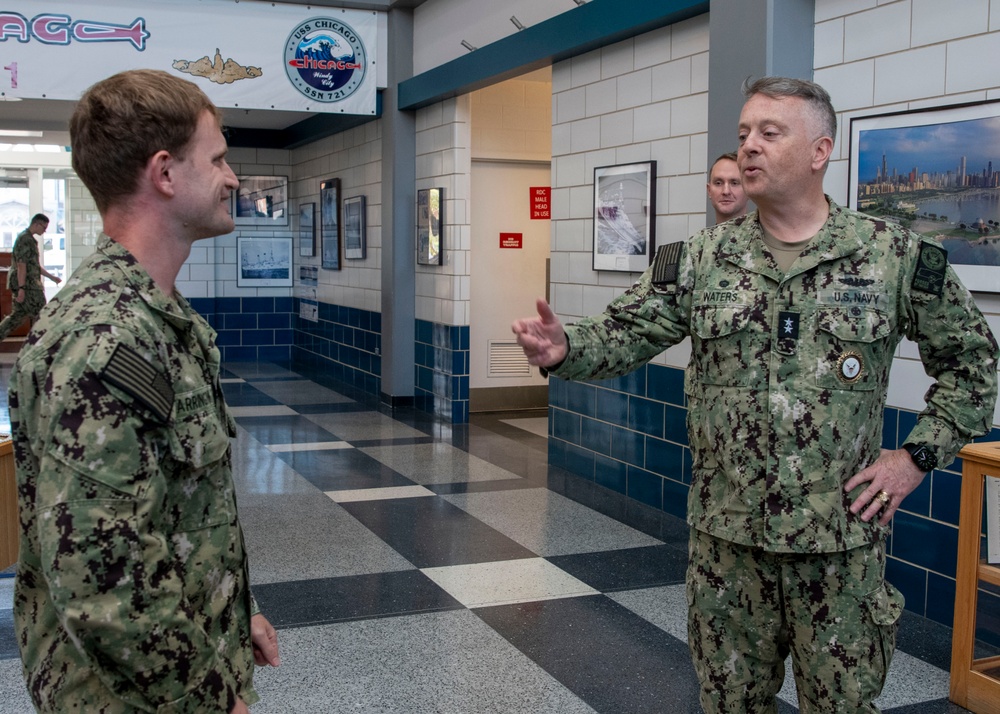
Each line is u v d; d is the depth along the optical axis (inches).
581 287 251.6
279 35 327.6
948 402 77.2
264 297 516.1
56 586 45.1
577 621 151.3
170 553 49.6
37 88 301.7
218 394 56.6
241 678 56.7
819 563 75.1
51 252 677.3
